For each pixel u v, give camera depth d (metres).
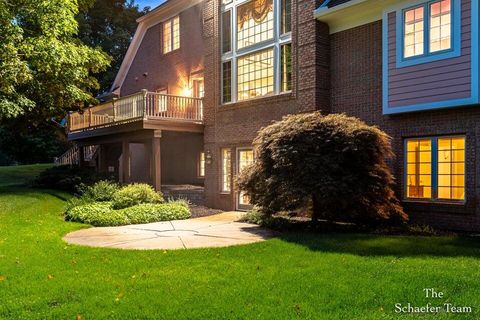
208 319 4.07
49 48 13.09
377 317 4.05
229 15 14.72
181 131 15.48
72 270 5.84
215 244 7.80
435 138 9.49
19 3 13.49
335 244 7.51
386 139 9.30
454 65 8.81
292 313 4.17
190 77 17.88
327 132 9.03
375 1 10.13
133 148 22.86
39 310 4.37
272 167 9.60
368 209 9.16
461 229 9.01
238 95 14.34
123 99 15.80
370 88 10.76
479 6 8.42
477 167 8.72
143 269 5.89
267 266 5.99
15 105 12.81
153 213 11.61
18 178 22.09
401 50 9.77
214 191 15.01
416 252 6.81
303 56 11.88
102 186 14.44
